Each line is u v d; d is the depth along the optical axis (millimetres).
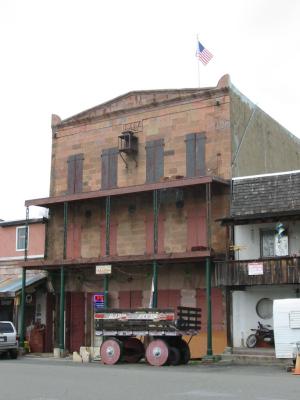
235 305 24953
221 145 26547
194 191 26859
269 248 24609
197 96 27578
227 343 24688
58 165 31516
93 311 29047
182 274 26750
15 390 12203
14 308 31203
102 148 30109
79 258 28375
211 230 25891
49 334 30203
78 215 30281
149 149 28531
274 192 24375
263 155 29781
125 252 28328
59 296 30469
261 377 15125
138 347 21953
